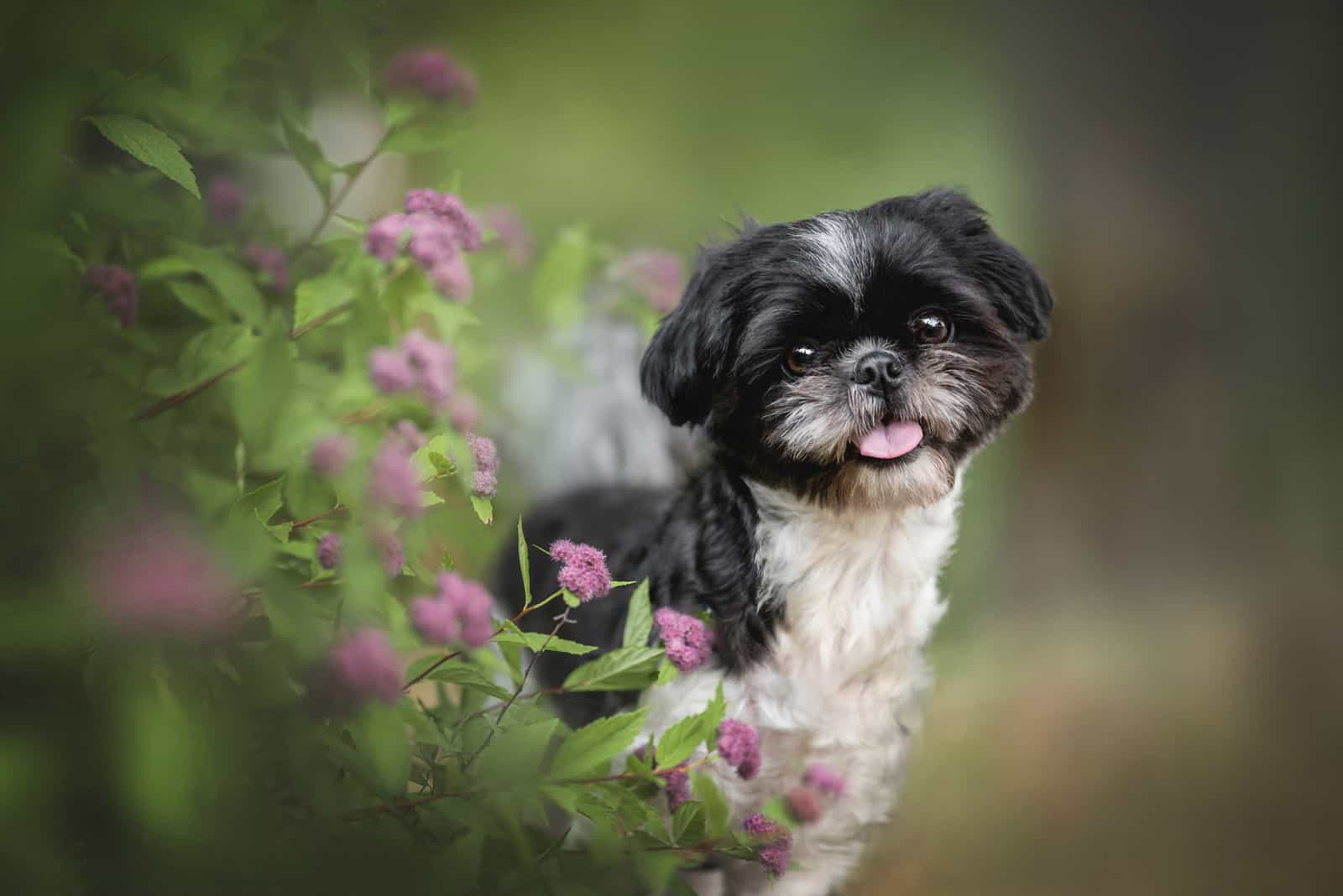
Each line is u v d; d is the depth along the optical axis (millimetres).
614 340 1869
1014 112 2166
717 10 3457
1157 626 1986
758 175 3395
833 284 1535
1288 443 2006
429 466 1415
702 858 1470
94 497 1354
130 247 1460
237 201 1518
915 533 1566
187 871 1330
